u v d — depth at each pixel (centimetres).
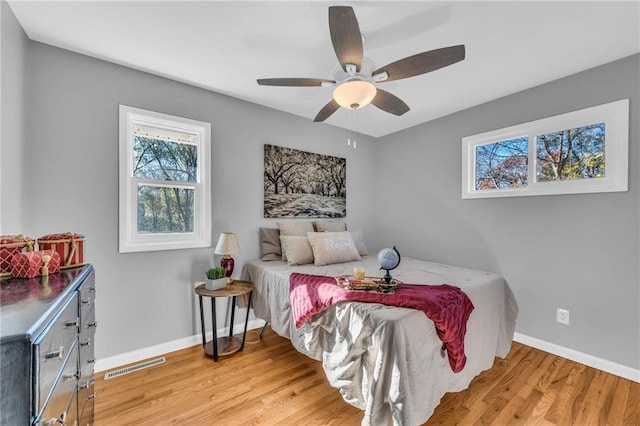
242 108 281
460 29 173
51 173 190
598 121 216
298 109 308
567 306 230
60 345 88
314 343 176
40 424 71
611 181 209
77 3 149
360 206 396
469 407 167
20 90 168
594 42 185
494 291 204
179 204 251
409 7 154
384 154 402
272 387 187
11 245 117
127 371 205
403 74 169
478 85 248
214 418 158
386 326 133
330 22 125
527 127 255
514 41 185
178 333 241
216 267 253
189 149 256
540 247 246
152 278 229
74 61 198
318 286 187
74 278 117
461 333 157
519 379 197
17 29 163
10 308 82
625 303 202
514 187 271
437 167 333
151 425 152
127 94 219
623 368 201
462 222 308
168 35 179
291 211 320
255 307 257
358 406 144
